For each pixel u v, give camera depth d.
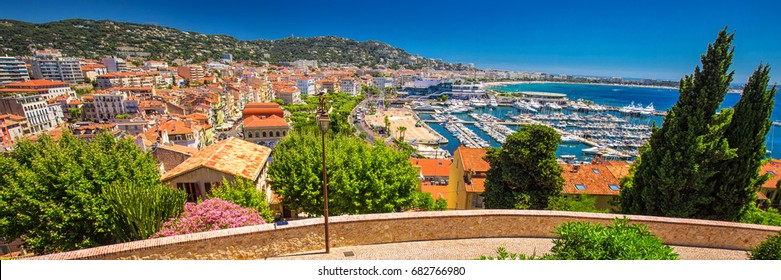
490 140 116.25
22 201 19.45
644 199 21.19
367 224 14.90
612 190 31.34
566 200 26.27
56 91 139.25
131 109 119.19
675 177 19.81
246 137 85.75
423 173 56.72
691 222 15.87
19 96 105.06
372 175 24.38
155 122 93.75
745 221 20.73
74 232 19.56
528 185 26.38
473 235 15.95
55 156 20.69
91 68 184.75
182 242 12.63
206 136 97.44
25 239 19.78
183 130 81.00
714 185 19.95
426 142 111.00
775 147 104.75
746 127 19.41
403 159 29.45
